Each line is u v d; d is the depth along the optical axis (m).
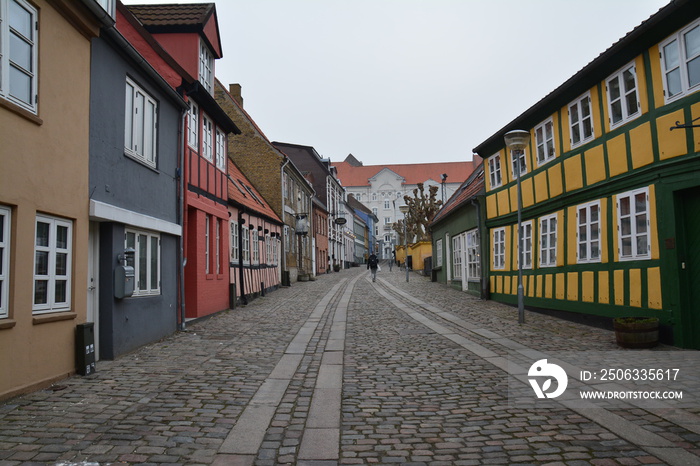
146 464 4.26
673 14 8.55
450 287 24.91
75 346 7.26
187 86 12.72
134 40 11.99
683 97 8.62
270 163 28.08
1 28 5.77
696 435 4.82
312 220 39.81
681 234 8.79
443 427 5.20
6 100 5.83
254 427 5.18
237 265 17.73
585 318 11.76
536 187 14.52
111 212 8.20
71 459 4.32
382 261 78.88
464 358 8.45
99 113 8.05
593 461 4.28
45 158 6.61
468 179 25.73
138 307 9.41
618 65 10.38
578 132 12.19
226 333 11.26
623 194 10.27
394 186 103.88
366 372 7.60
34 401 5.91
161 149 10.93
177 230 11.51
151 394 6.29
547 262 13.84
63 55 7.04
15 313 6.02
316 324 12.77
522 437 4.88
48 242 6.77
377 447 4.69
